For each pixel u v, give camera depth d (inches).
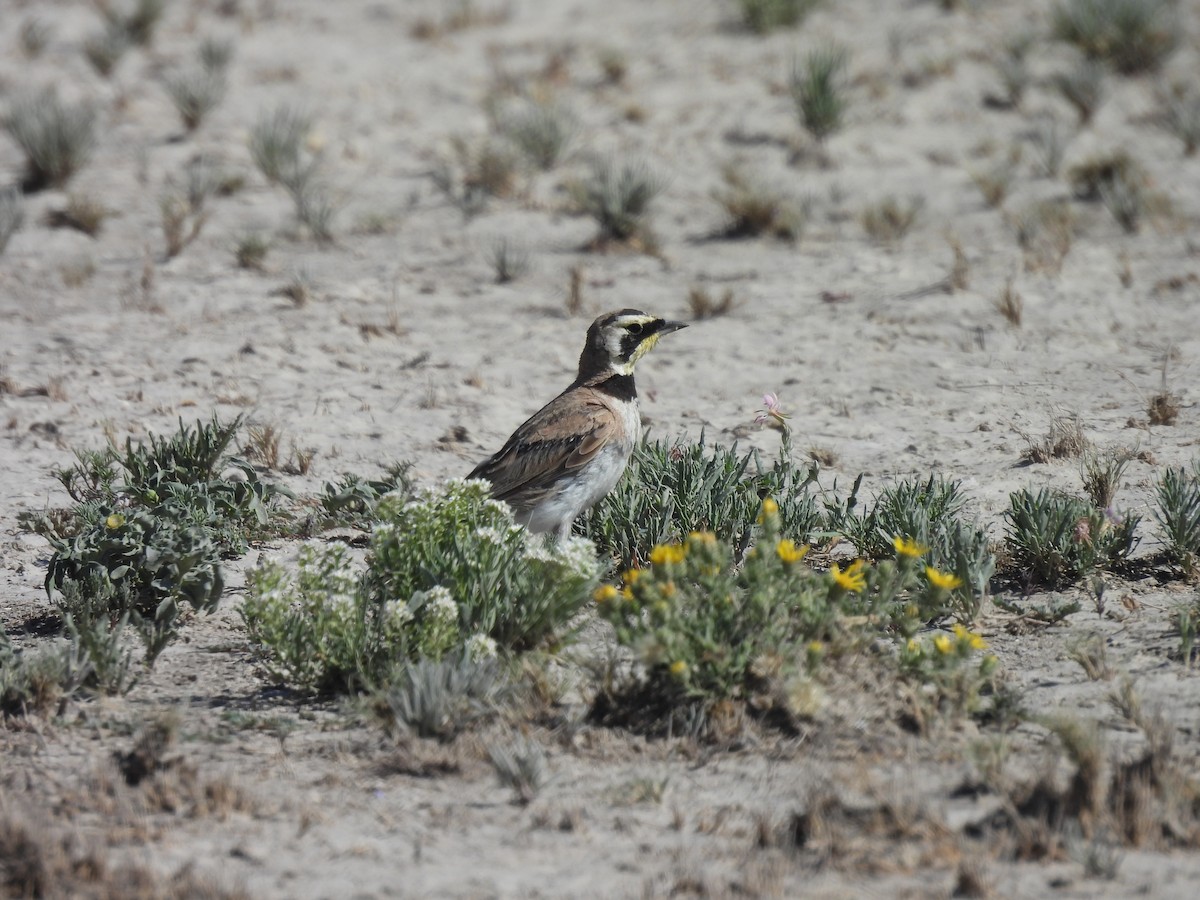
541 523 442.9
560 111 989.8
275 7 1283.2
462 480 404.5
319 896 274.1
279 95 1059.3
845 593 366.0
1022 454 534.0
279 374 642.8
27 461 550.3
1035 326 682.2
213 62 1085.1
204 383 630.5
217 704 365.7
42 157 882.8
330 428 584.7
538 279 767.7
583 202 861.2
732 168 914.7
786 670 344.8
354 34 1209.4
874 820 294.7
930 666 356.5
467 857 289.0
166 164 932.0
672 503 450.9
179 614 426.3
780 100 1030.4
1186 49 1111.6
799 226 816.9
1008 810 295.6
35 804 313.4
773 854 286.2
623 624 350.6
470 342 684.7
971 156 938.1
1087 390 602.9
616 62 1081.4
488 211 868.0
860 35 1161.4
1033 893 268.4
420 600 376.2
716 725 338.6
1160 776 299.0
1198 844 285.3
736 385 629.6
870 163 930.7
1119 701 340.5
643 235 814.5
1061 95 1021.8
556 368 652.7
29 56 1131.9
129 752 336.2
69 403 605.3
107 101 1040.2
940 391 611.8
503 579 388.2
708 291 747.4
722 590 354.9
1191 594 411.5
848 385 622.5
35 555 473.1
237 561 466.0
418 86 1082.7
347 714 355.9
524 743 332.5
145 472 492.7
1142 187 847.1
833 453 542.3
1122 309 698.2
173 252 794.8
